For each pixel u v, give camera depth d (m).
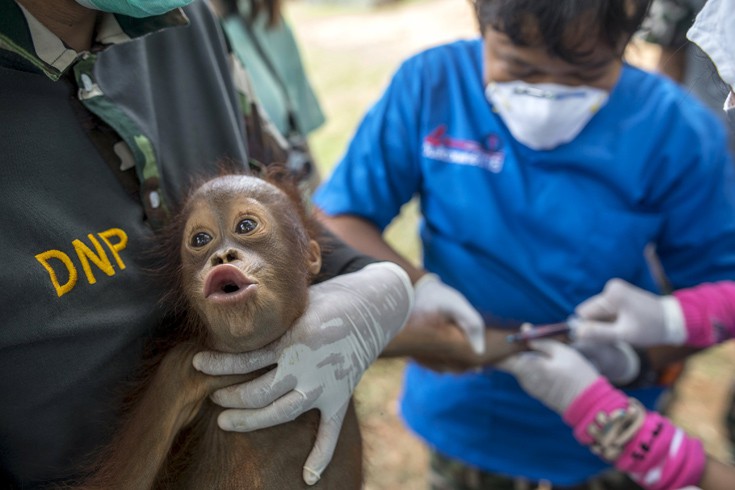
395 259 1.84
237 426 1.18
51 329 1.08
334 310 1.23
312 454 1.21
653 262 2.26
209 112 1.42
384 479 3.01
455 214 1.87
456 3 10.19
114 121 1.20
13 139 1.09
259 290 1.10
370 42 9.08
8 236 1.05
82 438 1.18
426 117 1.87
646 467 1.61
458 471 2.11
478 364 1.74
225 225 1.19
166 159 1.33
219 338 1.15
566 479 1.98
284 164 1.65
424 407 2.05
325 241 1.50
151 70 1.34
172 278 1.24
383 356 1.62
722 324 1.78
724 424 2.52
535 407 1.93
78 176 1.17
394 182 1.93
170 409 1.20
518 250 1.84
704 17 1.12
